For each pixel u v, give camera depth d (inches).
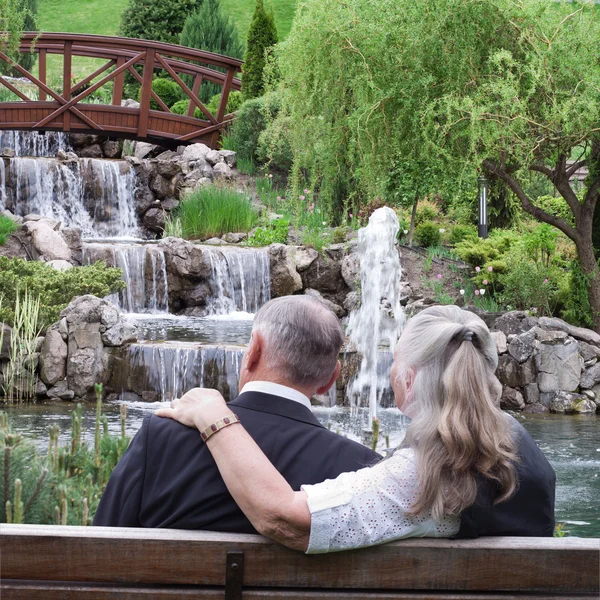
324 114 391.9
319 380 78.1
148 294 654.5
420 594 66.9
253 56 932.0
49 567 65.8
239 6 2047.2
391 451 80.0
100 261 523.8
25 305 427.5
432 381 68.8
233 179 840.9
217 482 71.9
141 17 1512.1
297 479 73.4
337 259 657.6
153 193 892.6
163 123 908.0
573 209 468.1
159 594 65.9
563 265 568.7
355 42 381.1
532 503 71.8
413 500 66.5
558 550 67.0
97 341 423.5
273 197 810.8
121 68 884.6
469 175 406.3
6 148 869.2
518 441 73.2
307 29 378.0
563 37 408.5
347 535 65.3
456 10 393.4
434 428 67.1
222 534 67.6
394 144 400.5
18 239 642.2
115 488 75.0
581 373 438.6
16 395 414.6
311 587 67.2
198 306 655.1
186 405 75.5
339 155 406.6
